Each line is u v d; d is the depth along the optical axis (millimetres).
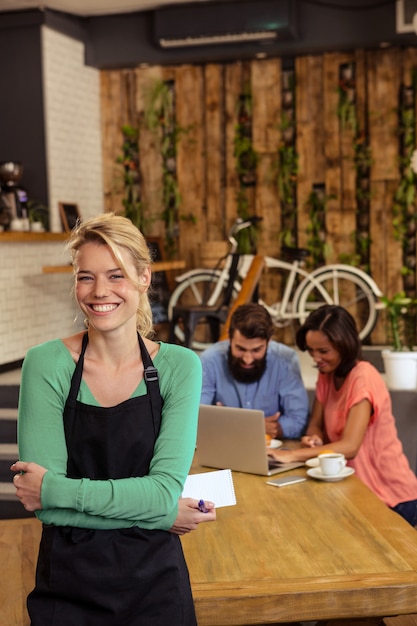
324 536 2209
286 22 6988
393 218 7500
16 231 6340
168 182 7980
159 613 1700
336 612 1870
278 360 3582
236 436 2867
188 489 2520
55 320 7109
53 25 7188
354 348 3236
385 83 7395
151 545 1716
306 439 3213
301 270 7355
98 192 8086
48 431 1728
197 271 7457
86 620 1682
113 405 1752
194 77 7824
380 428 3215
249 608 1855
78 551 1683
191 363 1812
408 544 2129
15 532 2557
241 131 7801
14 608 1959
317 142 7629
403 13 6895
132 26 7574
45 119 7164
